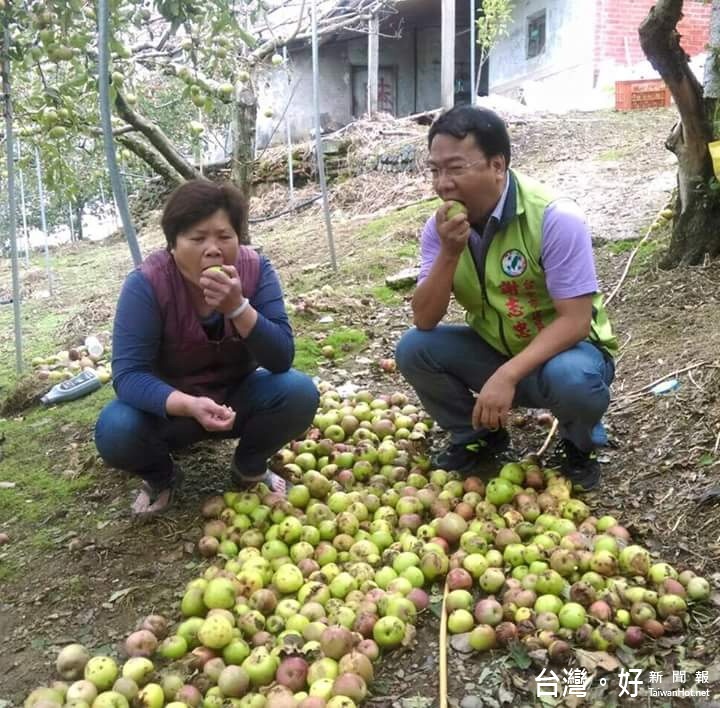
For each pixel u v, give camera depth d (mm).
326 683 2406
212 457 4129
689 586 2730
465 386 3623
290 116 17641
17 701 2576
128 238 3779
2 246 15086
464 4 17188
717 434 3654
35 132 5457
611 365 3439
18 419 5277
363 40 18172
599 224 7098
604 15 14062
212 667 2545
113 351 3211
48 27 4211
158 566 3229
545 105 14672
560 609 2688
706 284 5371
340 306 6348
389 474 3732
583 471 3488
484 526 3115
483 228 3211
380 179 11734
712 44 5422
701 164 5508
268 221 11523
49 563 3330
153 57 5465
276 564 3057
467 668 2566
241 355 3412
